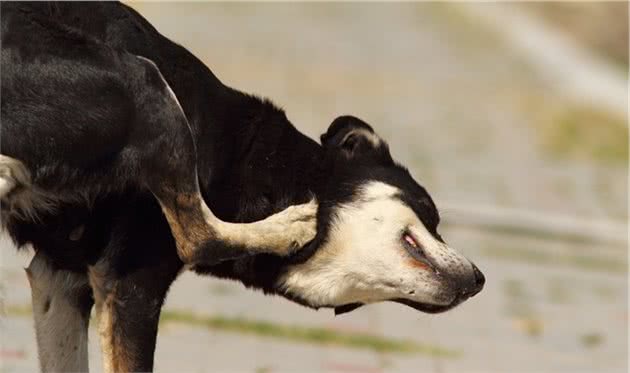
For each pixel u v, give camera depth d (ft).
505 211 155.63
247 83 242.17
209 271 69.15
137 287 63.93
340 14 370.12
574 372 100.68
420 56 308.81
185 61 67.46
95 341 92.99
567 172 193.47
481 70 296.51
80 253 64.85
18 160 60.64
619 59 353.31
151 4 349.00
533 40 349.20
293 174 69.51
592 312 121.49
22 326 95.86
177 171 62.44
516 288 127.65
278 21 343.67
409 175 72.43
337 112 221.05
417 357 100.42
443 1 409.69
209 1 367.66
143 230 63.82
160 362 91.04
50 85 60.59
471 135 217.36
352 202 69.21
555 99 266.98
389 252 68.44
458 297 69.41
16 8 60.75
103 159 61.57
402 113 231.30
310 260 68.74
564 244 150.20
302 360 96.07
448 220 150.41
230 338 100.63
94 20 63.36
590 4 367.86
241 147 68.49
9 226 64.75
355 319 110.93
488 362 101.14
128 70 61.72
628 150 220.84
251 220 68.59
